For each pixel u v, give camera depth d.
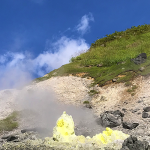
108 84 15.63
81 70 20.36
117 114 10.00
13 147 6.07
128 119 9.70
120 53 21.64
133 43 24.23
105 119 9.45
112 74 16.69
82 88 16.52
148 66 15.52
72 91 16.23
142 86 13.57
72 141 5.92
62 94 15.89
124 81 15.05
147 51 19.42
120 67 17.47
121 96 13.33
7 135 9.00
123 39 26.92
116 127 9.00
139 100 11.82
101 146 5.51
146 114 9.38
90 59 23.22
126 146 5.07
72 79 18.59
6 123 11.10
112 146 5.40
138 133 7.71
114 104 12.52
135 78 14.87
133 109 10.85
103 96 13.86
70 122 6.49
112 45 25.78
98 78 17.41
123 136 6.06
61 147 5.60
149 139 6.80
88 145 5.48
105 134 6.09
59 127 6.39
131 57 18.62
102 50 24.86
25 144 6.23
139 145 4.95
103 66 20.30
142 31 27.89
